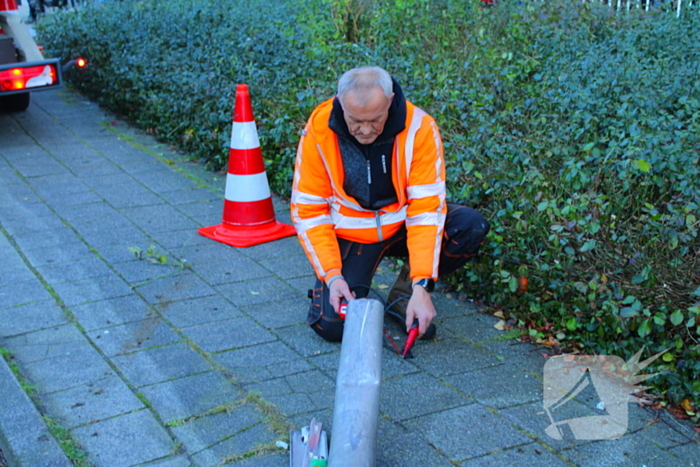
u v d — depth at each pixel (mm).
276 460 2662
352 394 2357
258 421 2885
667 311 3082
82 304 3898
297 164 3234
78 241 4785
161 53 7738
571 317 3385
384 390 3121
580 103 4781
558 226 3400
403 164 3119
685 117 4875
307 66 6820
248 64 6930
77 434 2805
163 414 2932
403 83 6004
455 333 3625
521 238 3691
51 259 4492
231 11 9039
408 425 2875
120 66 7727
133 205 5484
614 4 9203
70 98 9031
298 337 3568
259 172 4801
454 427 2855
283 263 4473
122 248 4672
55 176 6168
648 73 5422
